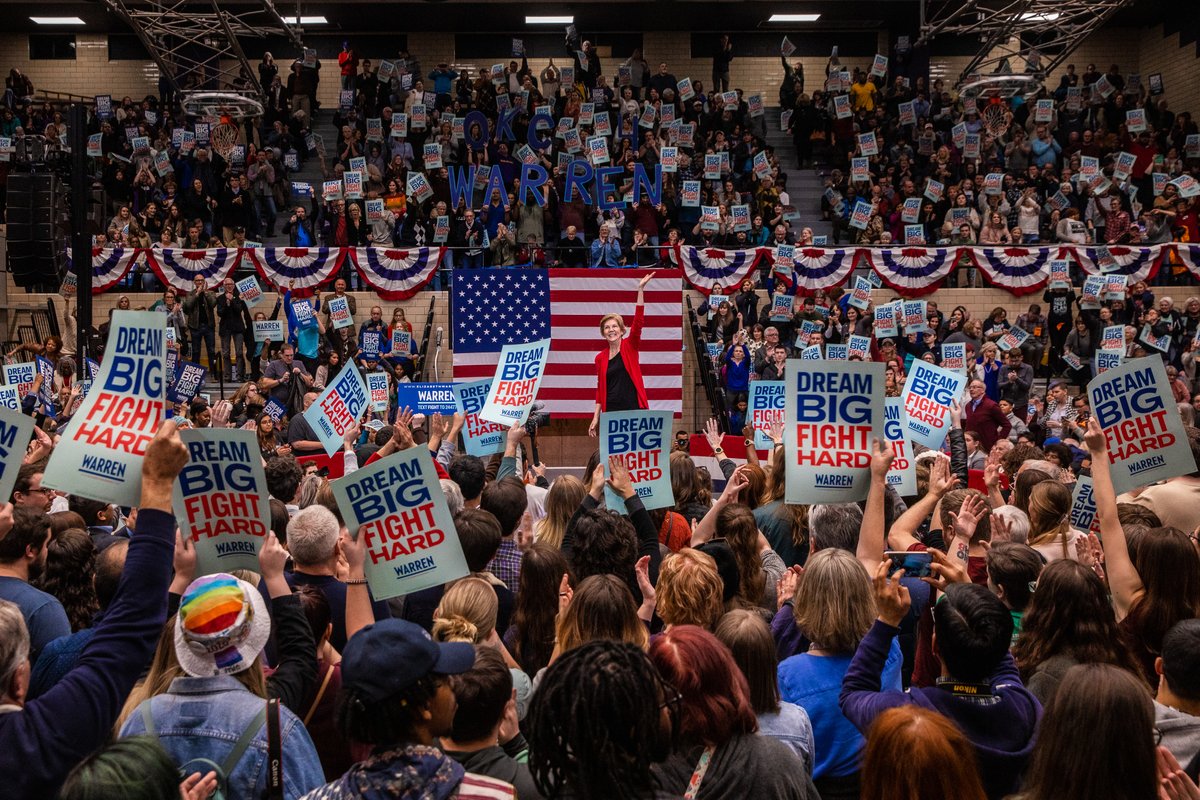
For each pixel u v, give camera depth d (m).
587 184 22.84
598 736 2.39
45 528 4.43
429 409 12.88
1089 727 2.60
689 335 20.11
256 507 3.86
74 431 3.57
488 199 21.25
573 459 17.56
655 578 4.95
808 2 27.02
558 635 3.67
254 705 3.00
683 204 21.56
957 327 18.72
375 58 29.19
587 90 25.22
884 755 2.60
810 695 3.69
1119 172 22.22
